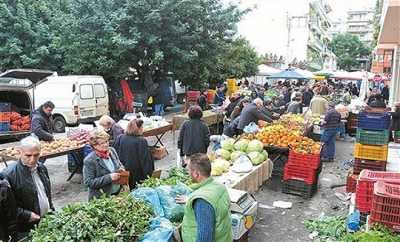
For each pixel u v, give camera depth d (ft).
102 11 66.08
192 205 11.00
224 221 11.03
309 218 23.20
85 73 69.15
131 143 19.83
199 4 71.41
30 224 14.52
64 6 82.94
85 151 28.60
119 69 67.51
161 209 13.61
